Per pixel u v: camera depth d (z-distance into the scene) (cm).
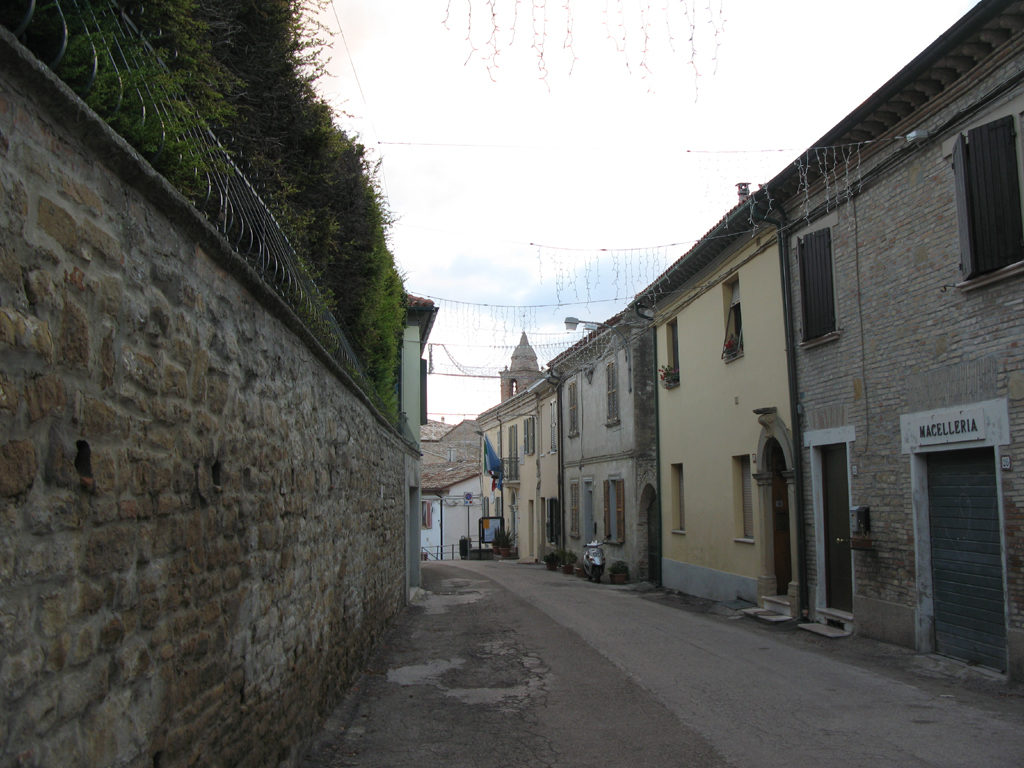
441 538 4797
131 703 285
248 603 429
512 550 3797
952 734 634
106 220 275
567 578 2416
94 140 262
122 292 286
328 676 666
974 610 909
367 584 928
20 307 221
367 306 1151
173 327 332
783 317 1346
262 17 775
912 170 1012
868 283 1105
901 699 757
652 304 2052
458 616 1376
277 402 499
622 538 2247
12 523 214
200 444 362
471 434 6594
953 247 931
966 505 927
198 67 550
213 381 380
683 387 1864
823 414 1226
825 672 887
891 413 1052
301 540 559
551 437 3167
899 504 1037
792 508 1390
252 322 447
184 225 343
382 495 1102
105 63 343
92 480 259
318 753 579
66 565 242
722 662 944
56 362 239
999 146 852
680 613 1455
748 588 1495
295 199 868
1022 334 828
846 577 1192
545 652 1009
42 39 310
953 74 923
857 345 1134
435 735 641
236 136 707
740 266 1528
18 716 214
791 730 648
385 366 1359
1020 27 822
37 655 224
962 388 913
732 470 1579
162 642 314
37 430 228
